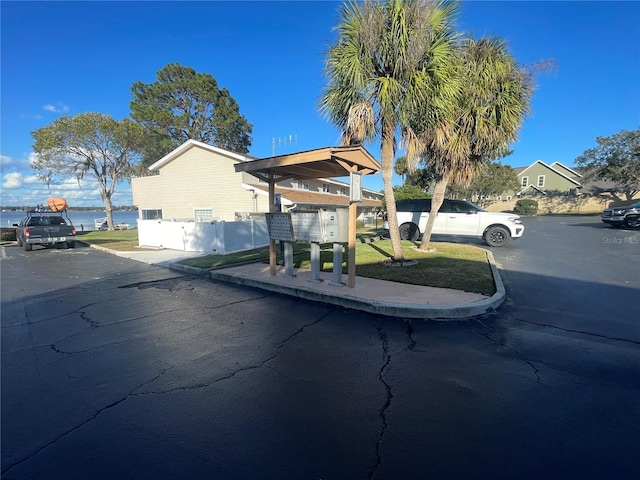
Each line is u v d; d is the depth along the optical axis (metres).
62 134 24.62
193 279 8.05
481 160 9.88
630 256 9.73
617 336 4.19
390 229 8.28
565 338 4.15
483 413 2.69
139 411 2.78
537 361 3.57
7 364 3.65
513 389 3.04
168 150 32.59
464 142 8.60
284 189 21.22
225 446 2.36
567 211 39.72
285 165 6.64
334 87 7.55
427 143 8.47
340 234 6.27
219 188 21.08
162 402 2.91
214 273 8.14
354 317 5.07
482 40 8.48
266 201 19.86
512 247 11.79
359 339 4.23
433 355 3.75
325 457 2.24
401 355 3.77
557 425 2.53
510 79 8.67
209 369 3.51
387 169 7.96
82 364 3.64
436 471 2.10
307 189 25.45
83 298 6.42
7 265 10.70
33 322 5.04
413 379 3.24
